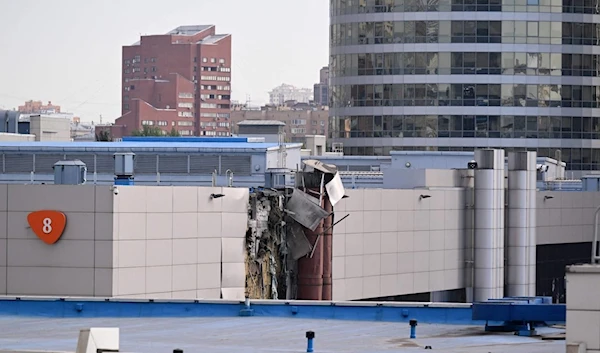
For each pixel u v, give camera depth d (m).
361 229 95.56
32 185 78.31
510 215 113.19
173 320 60.59
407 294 101.81
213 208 82.25
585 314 37.22
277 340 52.09
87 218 77.50
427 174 105.88
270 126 187.88
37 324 59.16
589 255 130.00
